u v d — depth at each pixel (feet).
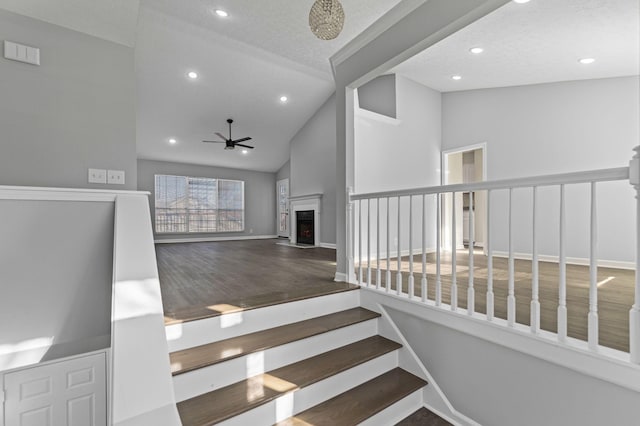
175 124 21.25
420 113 16.88
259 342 6.25
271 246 22.74
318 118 22.00
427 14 7.06
